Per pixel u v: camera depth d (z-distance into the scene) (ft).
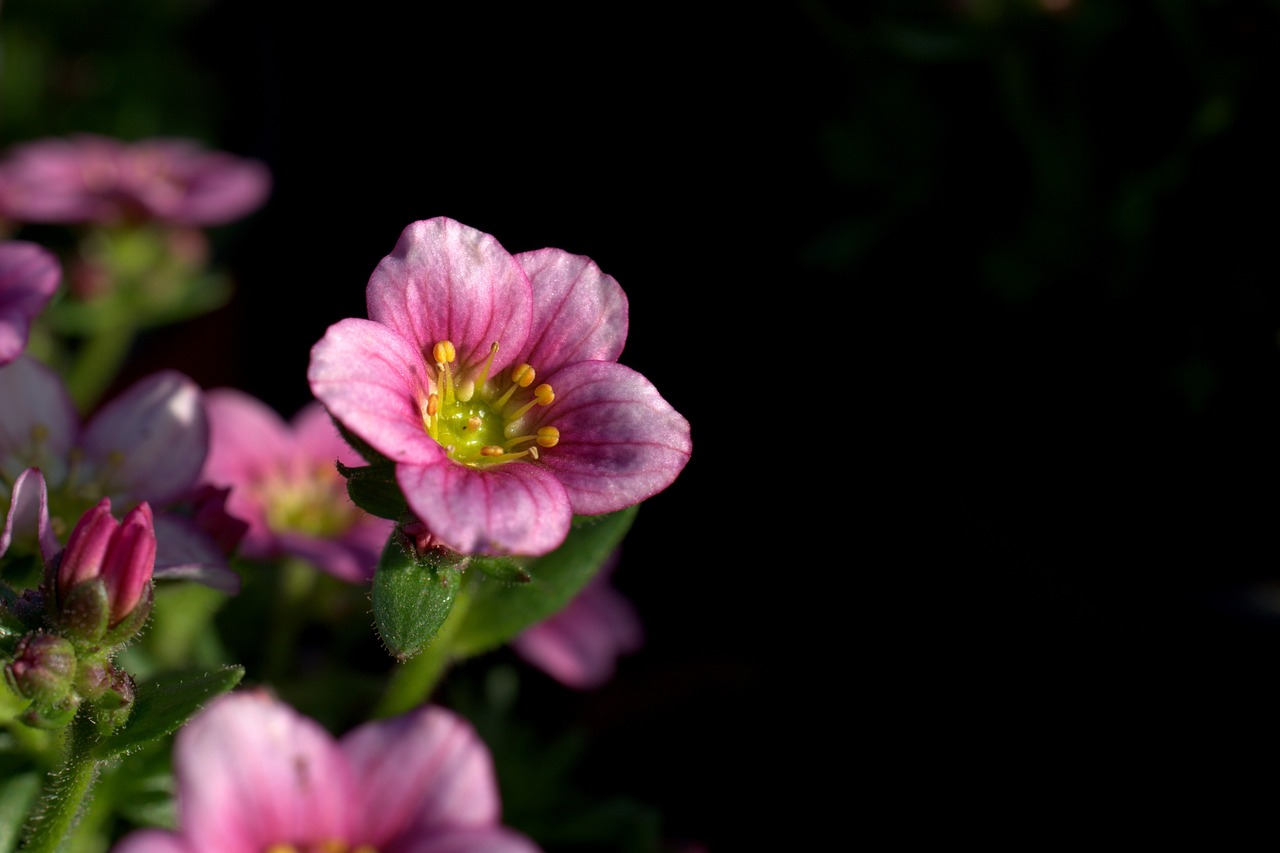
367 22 1.18
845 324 0.90
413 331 0.52
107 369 0.81
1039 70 0.78
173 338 0.90
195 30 1.10
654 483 0.51
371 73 1.15
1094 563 0.77
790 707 0.80
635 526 0.90
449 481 0.50
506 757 0.67
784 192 0.98
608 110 1.08
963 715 0.78
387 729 0.52
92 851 0.56
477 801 0.52
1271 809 0.72
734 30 1.04
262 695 0.51
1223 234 0.77
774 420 0.91
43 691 0.50
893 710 0.79
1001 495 0.81
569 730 0.71
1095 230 0.79
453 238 0.52
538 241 1.01
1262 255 0.76
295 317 1.01
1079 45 0.77
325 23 1.18
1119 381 0.80
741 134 1.01
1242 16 0.74
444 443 0.52
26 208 0.75
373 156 1.09
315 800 0.51
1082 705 0.75
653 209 1.01
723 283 0.96
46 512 0.51
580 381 0.52
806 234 0.95
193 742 0.50
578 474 0.52
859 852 0.74
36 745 0.54
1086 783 0.74
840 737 0.78
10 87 0.97
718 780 0.76
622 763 0.76
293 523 0.63
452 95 1.12
